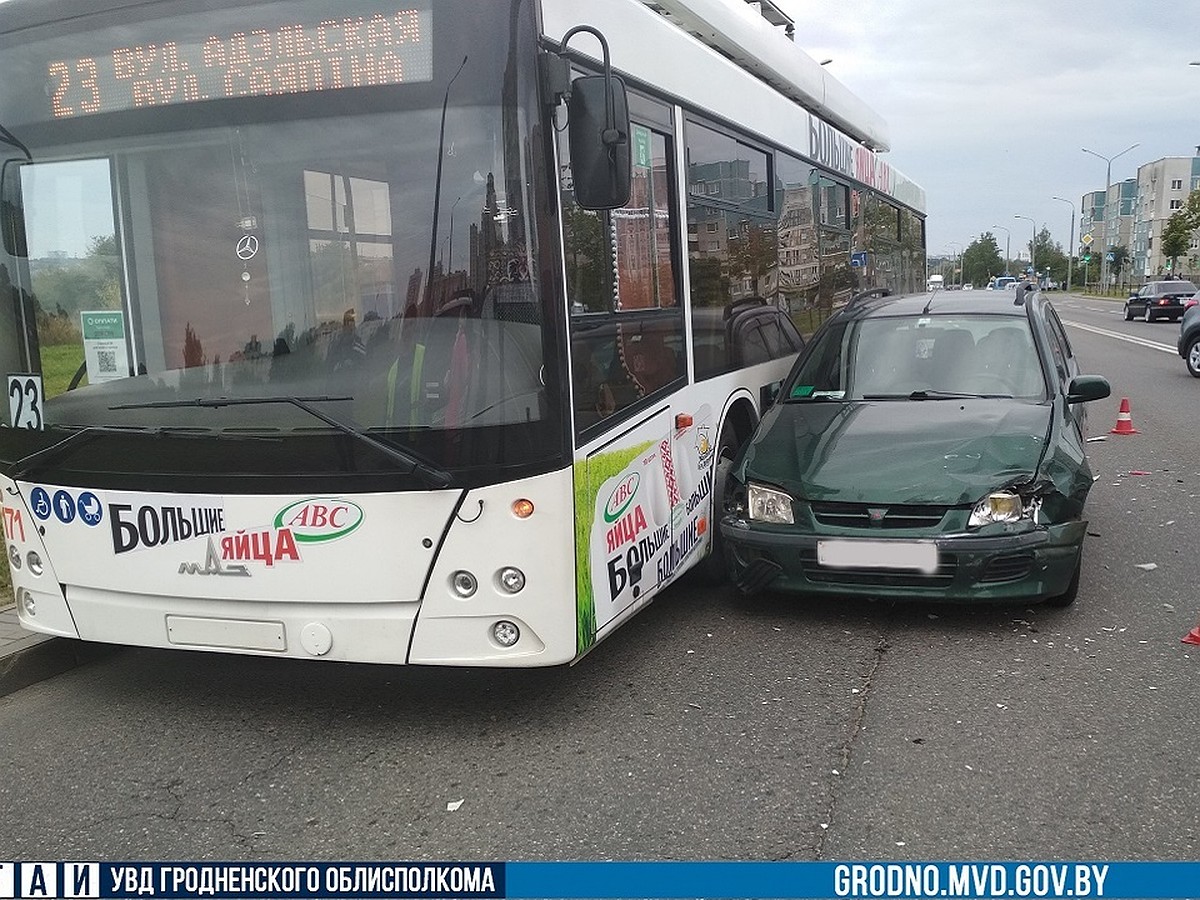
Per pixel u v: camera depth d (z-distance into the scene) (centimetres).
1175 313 4156
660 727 442
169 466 416
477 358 390
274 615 414
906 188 1340
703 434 578
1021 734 425
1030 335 676
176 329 414
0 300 440
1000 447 555
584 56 441
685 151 552
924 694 469
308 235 399
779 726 440
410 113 390
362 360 395
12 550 464
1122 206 14588
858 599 611
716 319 601
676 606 609
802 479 555
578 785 393
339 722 461
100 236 421
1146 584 625
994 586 520
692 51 571
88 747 443
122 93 416
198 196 409
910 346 684
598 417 437
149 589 430
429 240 390
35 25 425
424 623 401
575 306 418
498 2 387
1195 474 963
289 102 399
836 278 905
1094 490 903
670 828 361
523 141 388
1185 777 385
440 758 421
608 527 446
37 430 439
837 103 938
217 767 421
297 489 401
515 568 397
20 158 431
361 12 391
